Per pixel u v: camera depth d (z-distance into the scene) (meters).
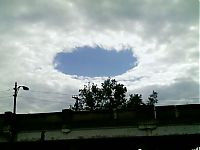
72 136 26.66
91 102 63.03
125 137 25.80
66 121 27.00
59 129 27.05
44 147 32.75
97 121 26.45
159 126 25.20
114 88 63.84
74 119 26.94
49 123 27.38
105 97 63.50
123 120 25.95
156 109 25.50
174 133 24.77
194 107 24.86
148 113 25.56
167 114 25.19
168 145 33.81
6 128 27.83
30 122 27.83
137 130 25.59
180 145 33.88
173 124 24.89
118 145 33.16
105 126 26.20
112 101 62.91
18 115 28.23
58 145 31.55
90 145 32.75
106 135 26.06
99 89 64.19
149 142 31.14
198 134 24.45
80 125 26.66
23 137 27.62
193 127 24.58
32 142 28.42
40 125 27.50
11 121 28.05
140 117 25.66
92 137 26.22
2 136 28.00
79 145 31.61
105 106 62.72
